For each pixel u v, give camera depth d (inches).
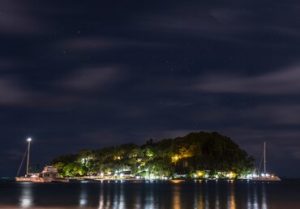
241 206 5216.5
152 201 5866.1
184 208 4950.8
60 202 5659.5
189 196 6875.0
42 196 6909.5
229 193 7775.6
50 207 4945.9
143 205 5285.4
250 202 5772.6
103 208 4889.3
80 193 7726.4
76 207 4975.4
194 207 5068.9
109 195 7145.7
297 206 5231.3
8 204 5319.9
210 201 5905.5
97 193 7751.0
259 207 5108.3
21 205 5182.1
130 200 6033.5
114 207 5027.1
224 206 5201.8
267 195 7239.2
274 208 4990.2
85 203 5506.9
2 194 7490.2
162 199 6240.2
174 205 5315.0
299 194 7529.5
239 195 7214.6
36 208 4805.6
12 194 7490.2
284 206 5226.4
